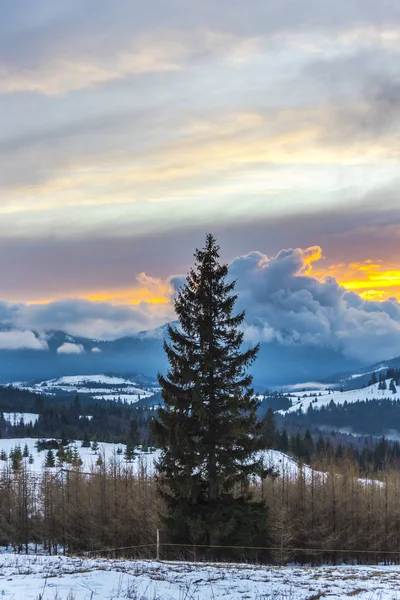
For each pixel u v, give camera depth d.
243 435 31.97
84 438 159.88
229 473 31.52
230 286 33.66
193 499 31.64
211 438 31.80
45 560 21.61
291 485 62.44
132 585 15.09
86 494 65.62
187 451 31.44
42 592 13.53
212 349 32.56
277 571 21.41
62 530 63.94
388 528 61.56
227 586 16.41
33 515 68.25
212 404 32.00
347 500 60.59
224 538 31.50
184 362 31.95
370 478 77.44
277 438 137.75
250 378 32.50
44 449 155.75
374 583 18.25
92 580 15.91
